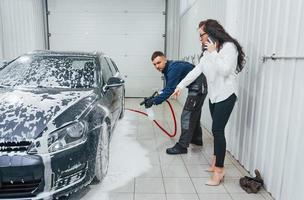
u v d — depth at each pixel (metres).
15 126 2.03
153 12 8.39
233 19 3.26
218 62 2.38
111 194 2.43
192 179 2.77
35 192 1.96
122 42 8.50
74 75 3.03
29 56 3.29
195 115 3.41
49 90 2.69
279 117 2.26
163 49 8.59
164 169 3.00
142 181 2.70
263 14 2.55
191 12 5.91
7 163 1.88
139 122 5.19
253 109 2.75
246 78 2.92
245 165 2.97
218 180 2.64
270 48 2.41
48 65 3.14
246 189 2.51
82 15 8.32
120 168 3.00
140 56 8.58
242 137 3.04
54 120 2.12
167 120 5.43
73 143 2.11
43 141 1.98
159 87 8.72
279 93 2.26
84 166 2.20
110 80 3.14
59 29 8.35
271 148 2.39
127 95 8.73
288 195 2.10
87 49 8.48
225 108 2.51
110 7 8.31
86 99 2.56
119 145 3.80
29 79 2.94
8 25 6.77
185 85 2.90
